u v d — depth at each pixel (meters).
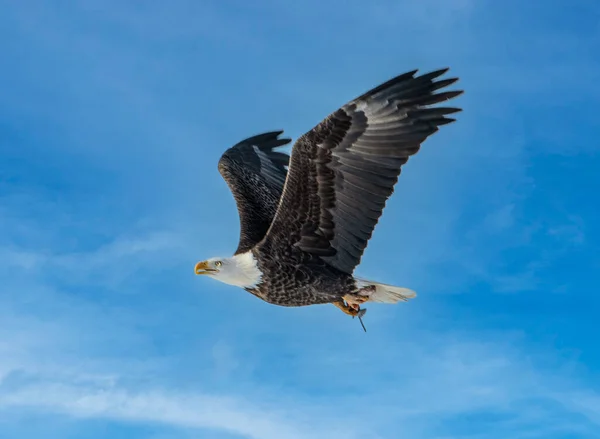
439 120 11.38
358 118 11.77
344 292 12.88
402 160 11.62
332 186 12.12
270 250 12.84
